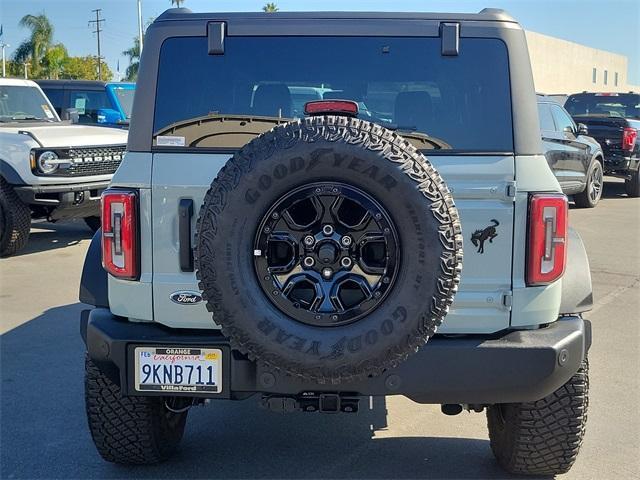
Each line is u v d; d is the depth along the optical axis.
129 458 3.67
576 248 3.50
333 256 2.79
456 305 3.09
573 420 3.33
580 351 3.12
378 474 3.71
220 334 3.16
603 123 15.05
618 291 7.75
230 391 3.05
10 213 9.10
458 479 3.65
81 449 4.00
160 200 3.14
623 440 4.13
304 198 2.77
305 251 2.80
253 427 4.32
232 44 3.30
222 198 2.77
